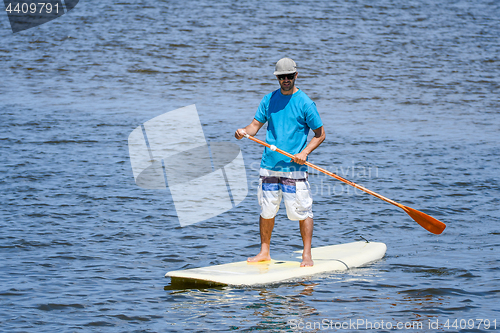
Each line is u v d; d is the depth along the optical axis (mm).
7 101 62969
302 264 21141
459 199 32094
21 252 22922
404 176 37219
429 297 18375
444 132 52844
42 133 48031
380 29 107750
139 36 97375
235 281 19328
